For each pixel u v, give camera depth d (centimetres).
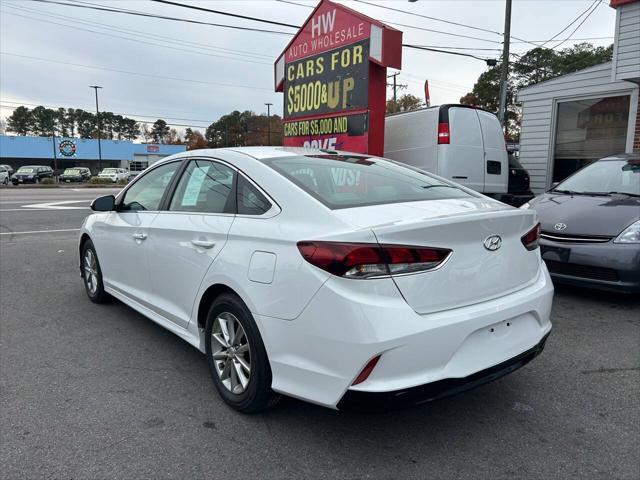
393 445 266
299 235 250
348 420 292
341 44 789
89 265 522
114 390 329
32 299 544
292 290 246
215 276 296
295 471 244
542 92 1170
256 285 265
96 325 458
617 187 589
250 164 311
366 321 222
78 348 402
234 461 252
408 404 229
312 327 238
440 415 298
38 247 862
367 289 225
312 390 243
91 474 241
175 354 391
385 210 257
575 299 528
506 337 265
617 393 324
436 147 804
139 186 429
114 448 262
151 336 430
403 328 224
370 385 226
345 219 243
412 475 241
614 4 859
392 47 721
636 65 848
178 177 377
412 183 323
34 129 10969
